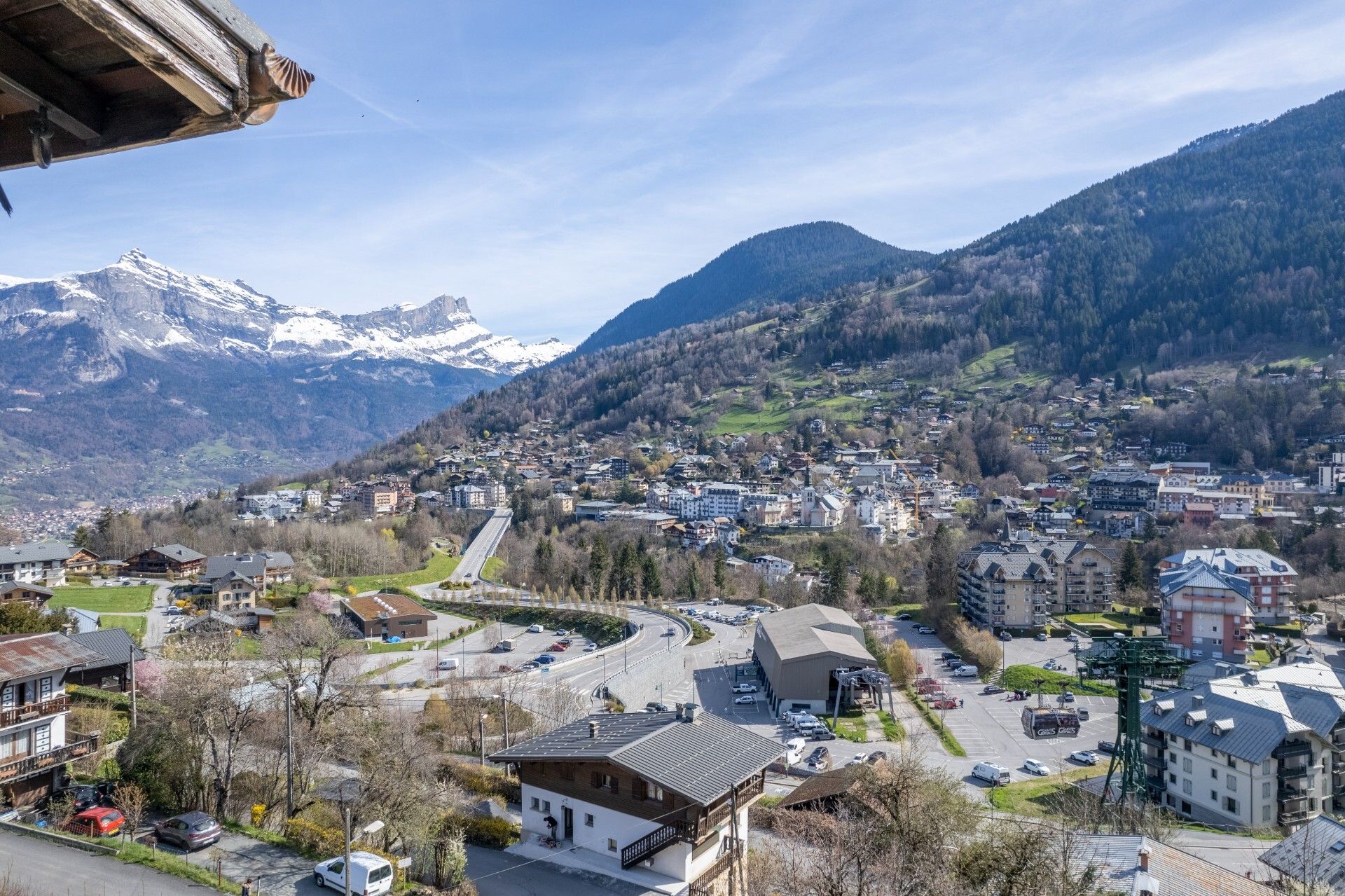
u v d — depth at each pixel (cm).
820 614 13350
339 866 3875
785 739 10156
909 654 12488
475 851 4409
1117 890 3734
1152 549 19075
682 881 3838
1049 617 15988
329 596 15688
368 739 5528
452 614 16575
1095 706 11569
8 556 14538
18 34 559
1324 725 7656
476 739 7456
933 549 17788
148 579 15950
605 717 4966
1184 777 8250
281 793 5144
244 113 621
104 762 5300
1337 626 14288
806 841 4859
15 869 3725
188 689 5216
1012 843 3409
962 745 10088
